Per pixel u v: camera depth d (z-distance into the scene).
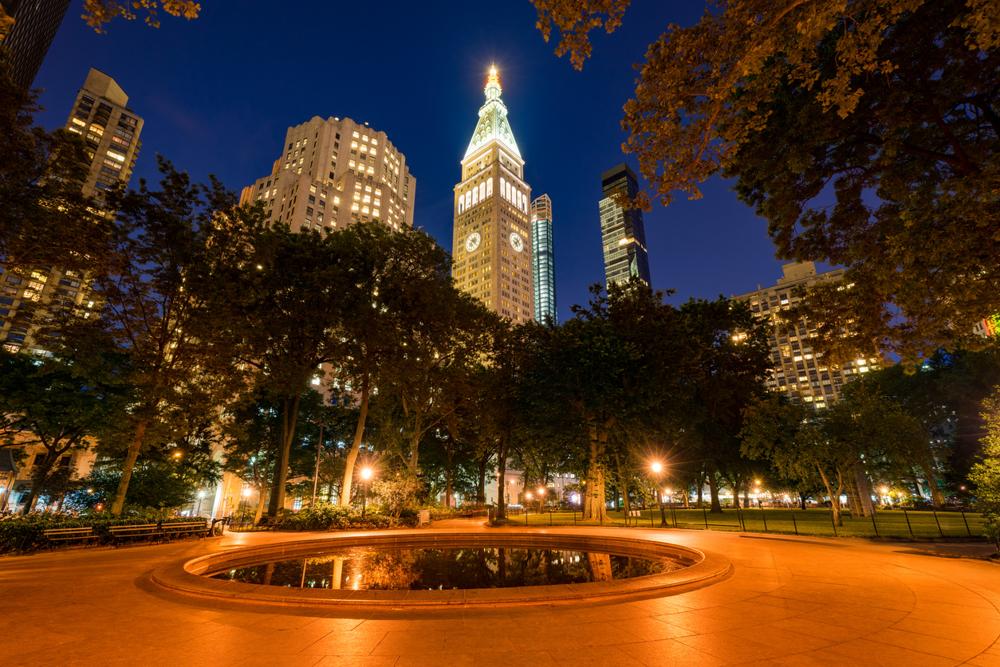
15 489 55.38
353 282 29.88
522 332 39.56
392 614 7.47
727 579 10.30
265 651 5.73
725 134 9.05
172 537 20.39
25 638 6.27
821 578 10.42
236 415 38.66
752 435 27.34
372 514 29.67
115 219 21.03
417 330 33.06
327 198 115.12
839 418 25.58
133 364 25.44
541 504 55.38
